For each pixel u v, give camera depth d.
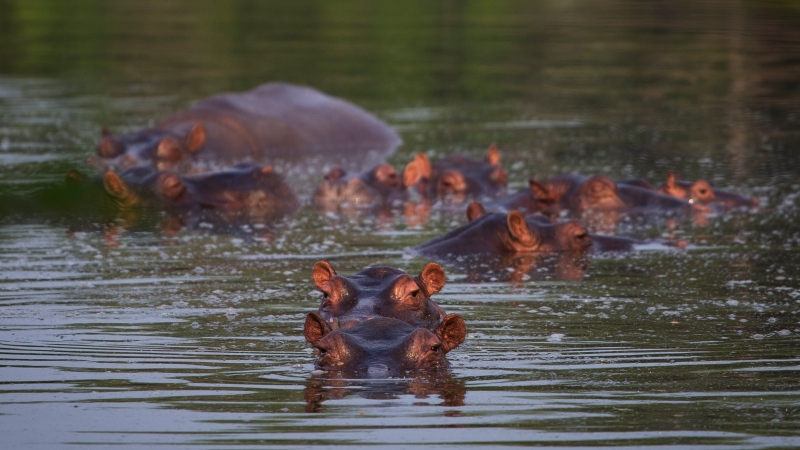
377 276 34.47
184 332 34.41
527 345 32.81
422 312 32.81
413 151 81.00
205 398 27.77
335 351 29.92
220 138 80.62
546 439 24.73
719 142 81.69
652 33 142.62
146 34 148.75
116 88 108.38
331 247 49.50
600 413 26.45
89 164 71.50
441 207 61.84
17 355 31.86
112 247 49.34
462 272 44.12
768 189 64.19
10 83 110.75
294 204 63.06
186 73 117.19
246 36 146.50
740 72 115.50
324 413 26.52
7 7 179.62
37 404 27.55
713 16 154.62
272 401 27.45
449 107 100.94
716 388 28.38
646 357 31.39
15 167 69.25
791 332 34.03
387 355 29.94
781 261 45.38
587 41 137.50
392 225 55.75
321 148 84.12
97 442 24.89
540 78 115.00
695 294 39.66
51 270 44.09
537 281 42.41
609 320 35.94
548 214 58.66
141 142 76.94
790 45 130.50
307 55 129.12
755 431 25.17
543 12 167.88
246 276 43.00
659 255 47.28
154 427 25.77
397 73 118.44
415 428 25.47
